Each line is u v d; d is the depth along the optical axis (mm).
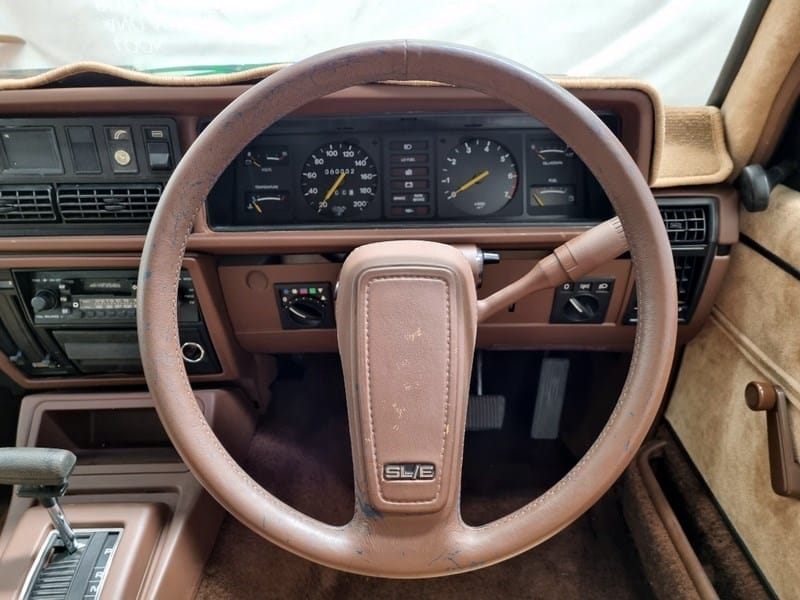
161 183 1003
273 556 1217
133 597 934
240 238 1017
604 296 1101
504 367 1539
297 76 647
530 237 1012
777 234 986
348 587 1255
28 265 1051
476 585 1259
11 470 822
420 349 702
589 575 1268
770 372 999
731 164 1019
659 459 1404
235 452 1354
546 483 1460
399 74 656
